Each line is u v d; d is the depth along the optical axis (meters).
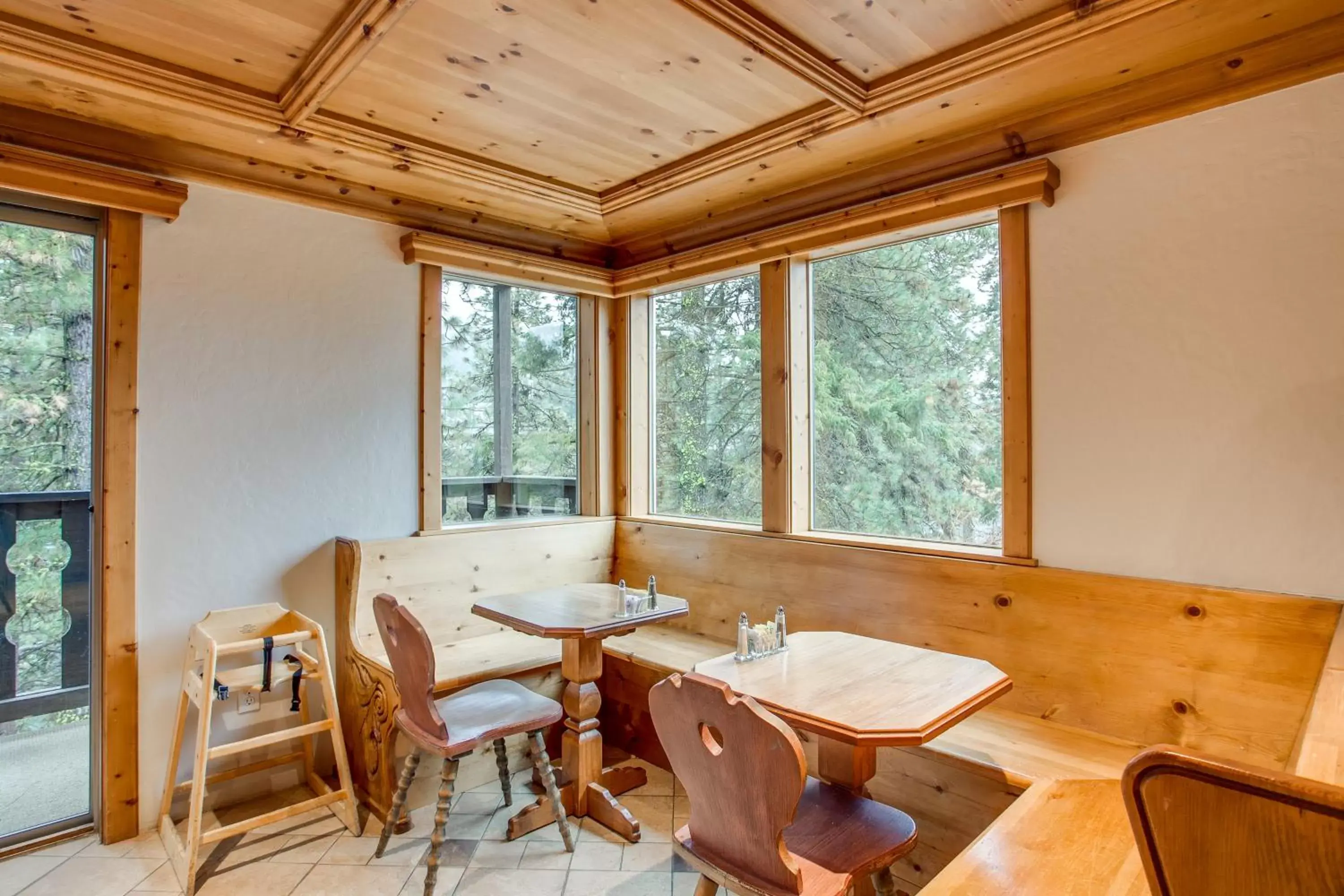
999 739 2.13
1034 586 2.31
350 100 2.31
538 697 2.51
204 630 2.54
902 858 2.09
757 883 1.42
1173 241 2.08
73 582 2.46
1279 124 1.91
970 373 2.60
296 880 2.20
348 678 2.85
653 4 1.79
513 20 1.86
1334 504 1.84
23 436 2.37
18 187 2.21
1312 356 1.87
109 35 1.92
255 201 2.75
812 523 3.12
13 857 2.29
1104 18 1.79
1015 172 2.30
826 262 3.07
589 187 3.12
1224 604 1.96
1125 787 0.84
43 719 2.41
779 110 2.38
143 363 2.50
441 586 3.11
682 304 3.68
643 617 2.51
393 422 3.11
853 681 1.84
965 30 1.90
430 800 2.69
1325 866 0.70
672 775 2.94
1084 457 2.24
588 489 3.81
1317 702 1.32
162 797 2.52
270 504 2.79
